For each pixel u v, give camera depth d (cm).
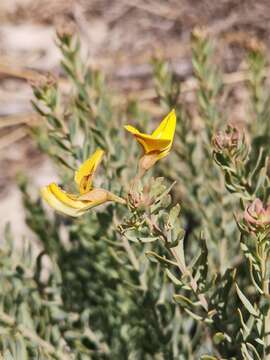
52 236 40
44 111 31
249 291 33
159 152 23
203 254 26
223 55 69
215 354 32
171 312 32
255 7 74
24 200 42
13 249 35
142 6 77
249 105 42
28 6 77
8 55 72
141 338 33
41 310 34
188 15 75
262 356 27
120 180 34
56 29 35
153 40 74
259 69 41
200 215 39
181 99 46
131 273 32
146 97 64
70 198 22
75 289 37
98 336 34
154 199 22
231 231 36
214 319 27
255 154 36
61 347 32
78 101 35
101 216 31
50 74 31
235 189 26
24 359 29
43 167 62
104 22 76
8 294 34
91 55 72
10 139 63
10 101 66
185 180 39
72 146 31
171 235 24
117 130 36
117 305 34
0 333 32
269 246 24
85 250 39
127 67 70
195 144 39
